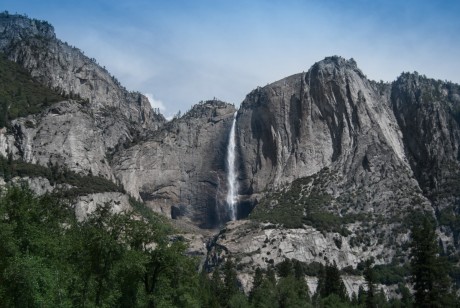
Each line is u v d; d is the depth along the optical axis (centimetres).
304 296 14825
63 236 8131
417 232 11750
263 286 14638
